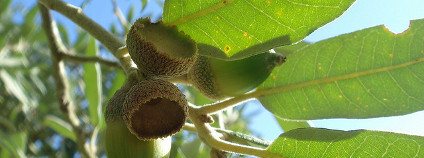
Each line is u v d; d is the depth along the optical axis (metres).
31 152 0.40
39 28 0.41
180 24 0.14
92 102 0.23
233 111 0.31
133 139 0.15
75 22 0.16
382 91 0.16
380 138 0.15
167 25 0.14
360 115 0.17
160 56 0.14
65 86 0.22
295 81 0.17
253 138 0.18
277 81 0.17
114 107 0.15
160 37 0.14
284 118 0.17
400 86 0.16
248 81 0.16
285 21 0.14
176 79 0.17
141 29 0.14
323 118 0.17
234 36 0.14
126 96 0.14
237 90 0.17
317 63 0.17
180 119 0.14
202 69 0.16
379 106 0.17
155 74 0.14
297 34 0.14
